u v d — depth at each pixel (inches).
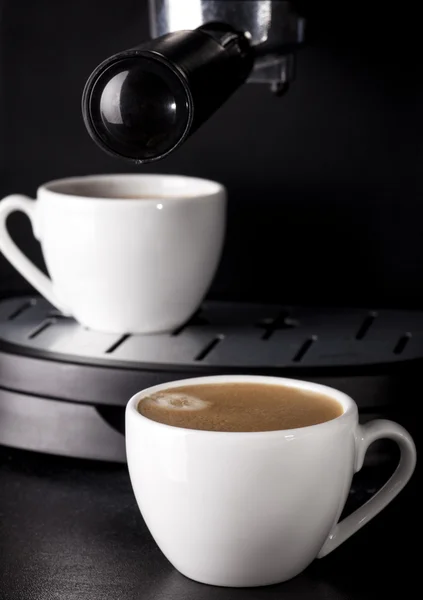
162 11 22.9
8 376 22.4
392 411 21.7
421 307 25.2
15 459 23.2
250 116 26.1
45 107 26.8
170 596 18.8
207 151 26.5
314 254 26.5
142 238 22.7
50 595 18.9
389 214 26.0
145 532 20.7
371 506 19.6
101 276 23.0
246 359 22.1
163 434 18.1
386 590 19.0
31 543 20.4
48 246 23.5
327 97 25.7
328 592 18.9
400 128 25.5
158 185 24.8
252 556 18.5
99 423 22.0
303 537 18.6
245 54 20.9
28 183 27.1
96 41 26.4
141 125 18.8
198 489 18.1
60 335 23.3
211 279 23.9
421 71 25.2
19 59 26.6
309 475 18.2
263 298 26.3
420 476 22.1
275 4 22.7
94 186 24.5
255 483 18.0
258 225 26.6
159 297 23.2
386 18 25.1
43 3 26.3
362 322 24.1
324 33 25.4
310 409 18.9
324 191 26.1
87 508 21.5
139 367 21.8
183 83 18.5
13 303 25.3
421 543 20.3
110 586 19.1
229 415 18.7
